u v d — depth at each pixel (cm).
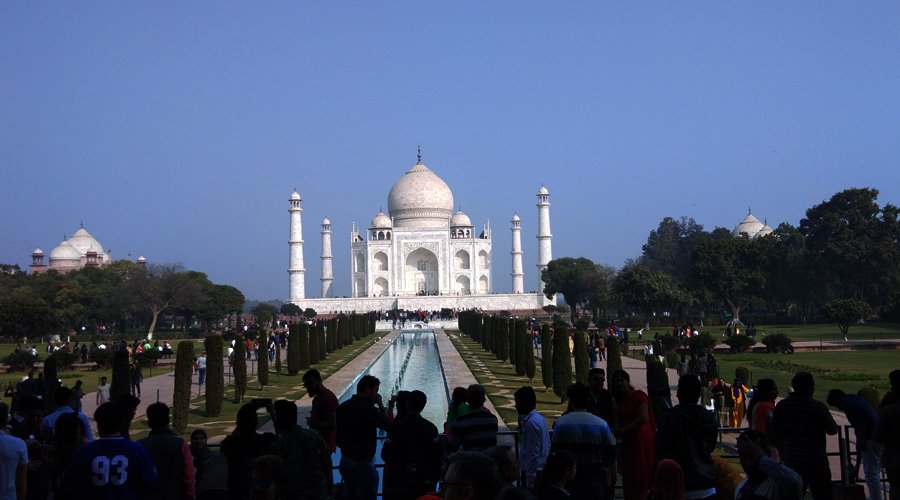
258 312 16288
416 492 1797
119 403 1727
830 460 3081
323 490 1683
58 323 10975
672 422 1623
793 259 14012
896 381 1822
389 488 1802
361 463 1925
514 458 1441
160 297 13850
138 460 1485
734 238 14812
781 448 1805
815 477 1762
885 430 1767
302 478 1655
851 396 2039
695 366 4434
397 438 1820
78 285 14375
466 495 1079
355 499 1917
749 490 1459
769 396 2166
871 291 13738
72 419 1720
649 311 14212
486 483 1089
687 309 18350
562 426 1772
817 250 13962
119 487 1461
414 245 19975
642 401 1938
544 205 19712
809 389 1803
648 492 1474
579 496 1733
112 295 14238
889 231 13700
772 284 14162
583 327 12475
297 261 19050
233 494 1667
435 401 5584
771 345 8181
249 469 1469
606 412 2103
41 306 10569
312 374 2141
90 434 2086
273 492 1365
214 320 15438
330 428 2098
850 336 10219
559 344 5081
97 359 7706
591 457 1744
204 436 2048
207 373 4819
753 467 1446
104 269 18788
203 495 1697
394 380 6981
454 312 17375
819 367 6538
